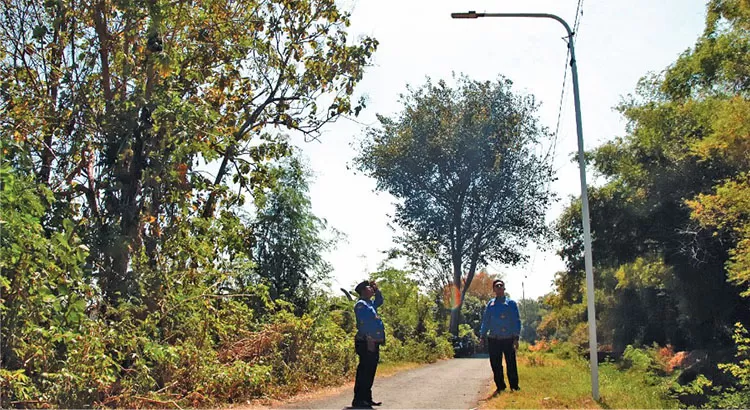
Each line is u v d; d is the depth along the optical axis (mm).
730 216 19594
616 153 33312
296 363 12945
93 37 12781
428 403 10516
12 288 7629
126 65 12008
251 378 10570
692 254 26344
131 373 9438
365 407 9969
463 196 43906
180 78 13688
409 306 28062
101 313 10008
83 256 8336
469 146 42250
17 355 7672
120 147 11539
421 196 44344
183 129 11562
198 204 13852
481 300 72438
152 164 11641
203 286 12047
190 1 12695
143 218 11875
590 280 11070
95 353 8398
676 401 17281
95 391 8414
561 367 19109
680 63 25453
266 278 16859
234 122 15773
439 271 44375
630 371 27078
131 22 12008
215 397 10281
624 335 45969
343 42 17047
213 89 15359
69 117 12234
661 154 28953
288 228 18250
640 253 33031
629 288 44500
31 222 7781
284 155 16641
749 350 20000
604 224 33156
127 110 11766
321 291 18484
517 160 43406
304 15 16703
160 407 9211
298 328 13258
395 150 43250
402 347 23031
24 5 12750
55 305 8055
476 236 44719
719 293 27719
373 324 10148
